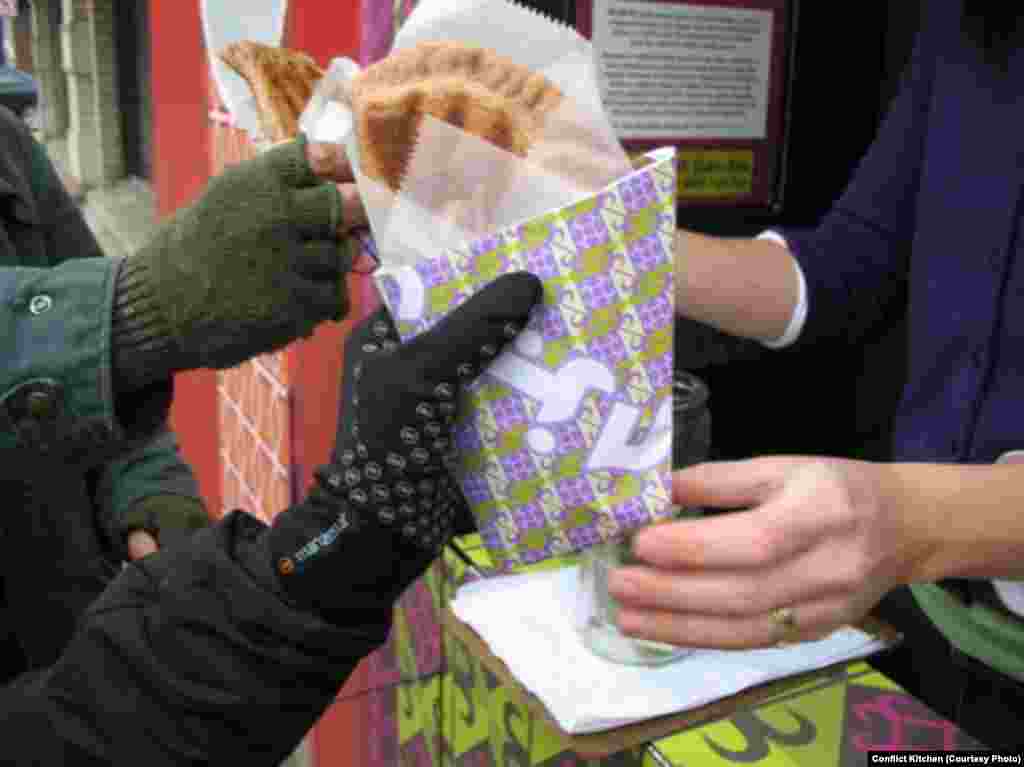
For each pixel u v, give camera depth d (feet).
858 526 1.66
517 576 2.85
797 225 3.91
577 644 2.55
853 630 2.71
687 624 1.68
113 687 1.62
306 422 4.44
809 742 2.30
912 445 2.82
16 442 1.73
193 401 6.73
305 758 4.44
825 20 3.64
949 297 2.63
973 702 3.06
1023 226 2.42
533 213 1.65
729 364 3.76
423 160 1.66
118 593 1.74
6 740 1.66
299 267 1.73
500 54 1.71
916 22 3.63
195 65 5.87
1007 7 2.51
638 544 1.64
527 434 1.64
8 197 2.70
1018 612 2.57
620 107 3.35
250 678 1.57
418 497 1.53
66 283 1.72
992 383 2.54
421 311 1.61
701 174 3.62
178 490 3.32
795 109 3.70
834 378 3.99
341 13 3.55
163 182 7.15
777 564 1.63
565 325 1.59
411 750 3.56
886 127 3.24
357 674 4.01
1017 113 2.46
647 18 3.27
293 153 1.78
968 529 1.75
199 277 1.68
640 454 1.67
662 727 2.31
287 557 1.57
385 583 1.59
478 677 2.84
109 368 1.70
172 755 1.60
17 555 2.59
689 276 2.97
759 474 1.73
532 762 2.56
